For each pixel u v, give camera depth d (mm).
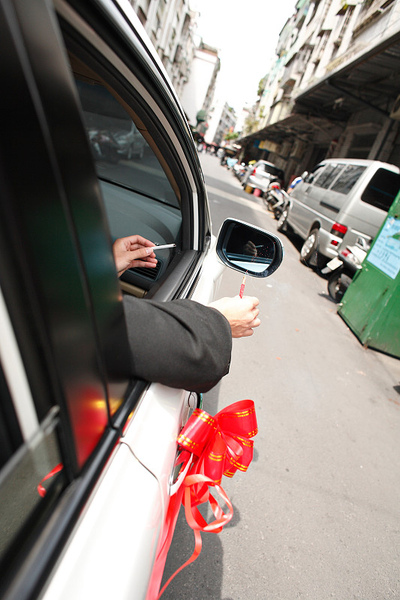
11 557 371
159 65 773
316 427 2494
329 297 5543
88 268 380
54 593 370
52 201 309
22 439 338
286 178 22891
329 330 4277
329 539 1725
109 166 1701
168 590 1353
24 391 322
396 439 2617
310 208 7258
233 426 865
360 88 10891
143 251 1122
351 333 4371
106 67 637
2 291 279
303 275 6270
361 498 2012
